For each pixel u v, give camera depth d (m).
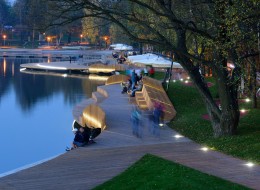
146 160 15.93
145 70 50.66
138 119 20.89
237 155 16.67
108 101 31.84
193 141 19.64
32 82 56.19
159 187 12.69
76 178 14.20
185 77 47.84
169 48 18.06
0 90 48.41
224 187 12.76
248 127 20.84
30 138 26.50
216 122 19.84
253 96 26.94
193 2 18.23
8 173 14.80
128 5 22.91
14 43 144.88
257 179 13.82
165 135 20.88
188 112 27.08
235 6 15.40
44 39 146.25
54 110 35.81
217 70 18.80
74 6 17.70
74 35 153.75
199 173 14.10
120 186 13.08
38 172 14.89
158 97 30.05
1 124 30.36
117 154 17.25
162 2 18.12
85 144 18.72
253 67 21.86
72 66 71.31
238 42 17.06
